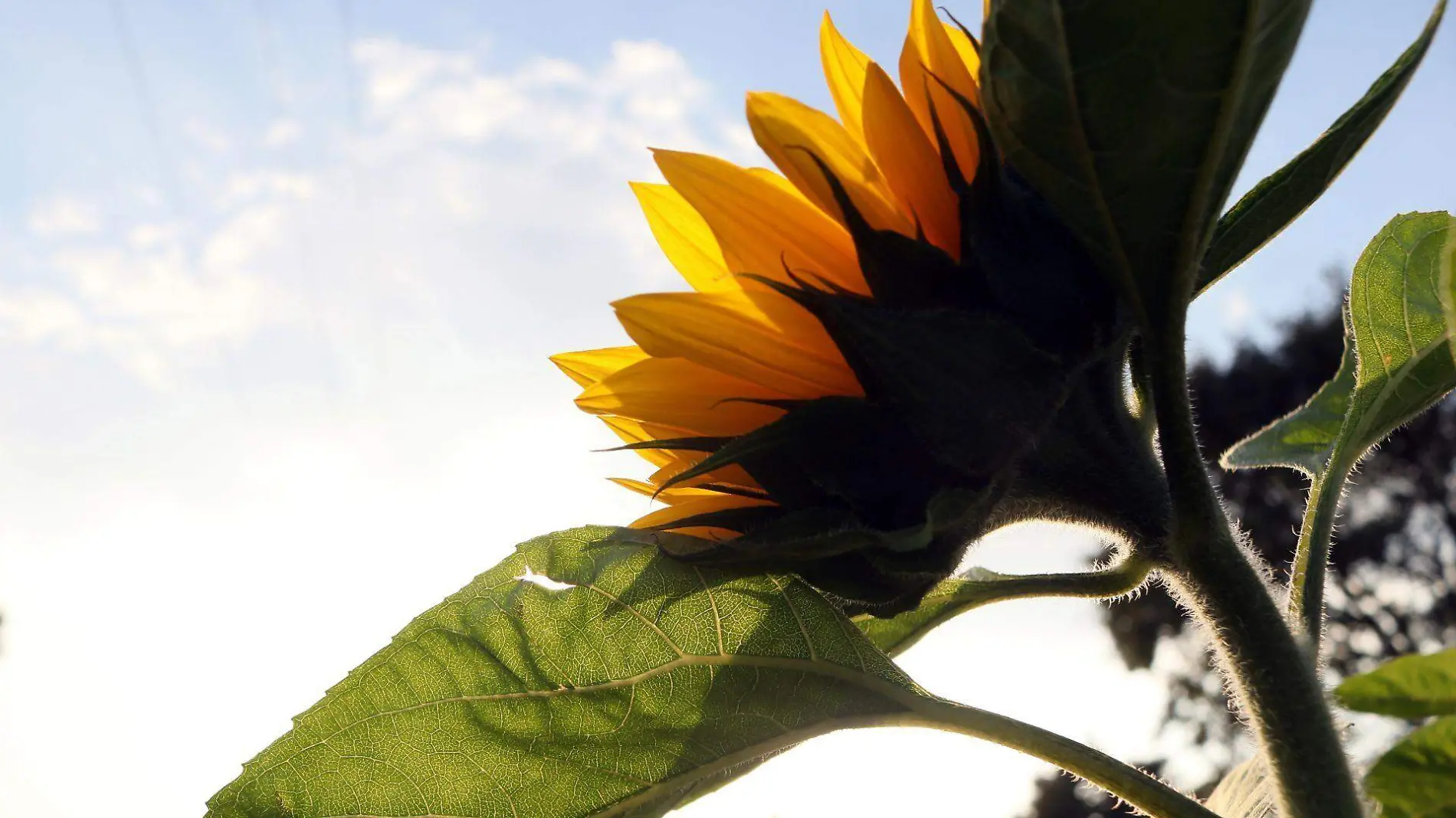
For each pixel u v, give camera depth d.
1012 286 0.49
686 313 0.50
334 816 0.54
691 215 0.54
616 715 0.55
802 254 0.50
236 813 0.54
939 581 0.50
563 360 0.55
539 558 0.54
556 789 0.55
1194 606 0.51
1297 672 0.49
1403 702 0.40
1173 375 0.49
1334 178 0.54
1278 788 0.49
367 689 0.54
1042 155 0.47
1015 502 0.51
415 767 0.54
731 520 0.51
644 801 0.55
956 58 0.50
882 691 0.54
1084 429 0.50
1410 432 5.26
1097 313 0.49
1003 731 0.53
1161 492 0.50
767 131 0.50
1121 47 0.45
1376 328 0.59
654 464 0.54
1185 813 0.51
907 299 0.49
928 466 0.49
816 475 0.49
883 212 0.50
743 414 0.51
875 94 0.50
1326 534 0.56
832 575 0.50
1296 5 0.44
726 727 0.55
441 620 0.54
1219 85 0.45
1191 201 0.47
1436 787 0.40
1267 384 5.04
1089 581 0.54
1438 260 0.58
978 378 0.48
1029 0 0.45
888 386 0.48
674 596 0.54
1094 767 0.52
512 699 0.55
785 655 0.55
